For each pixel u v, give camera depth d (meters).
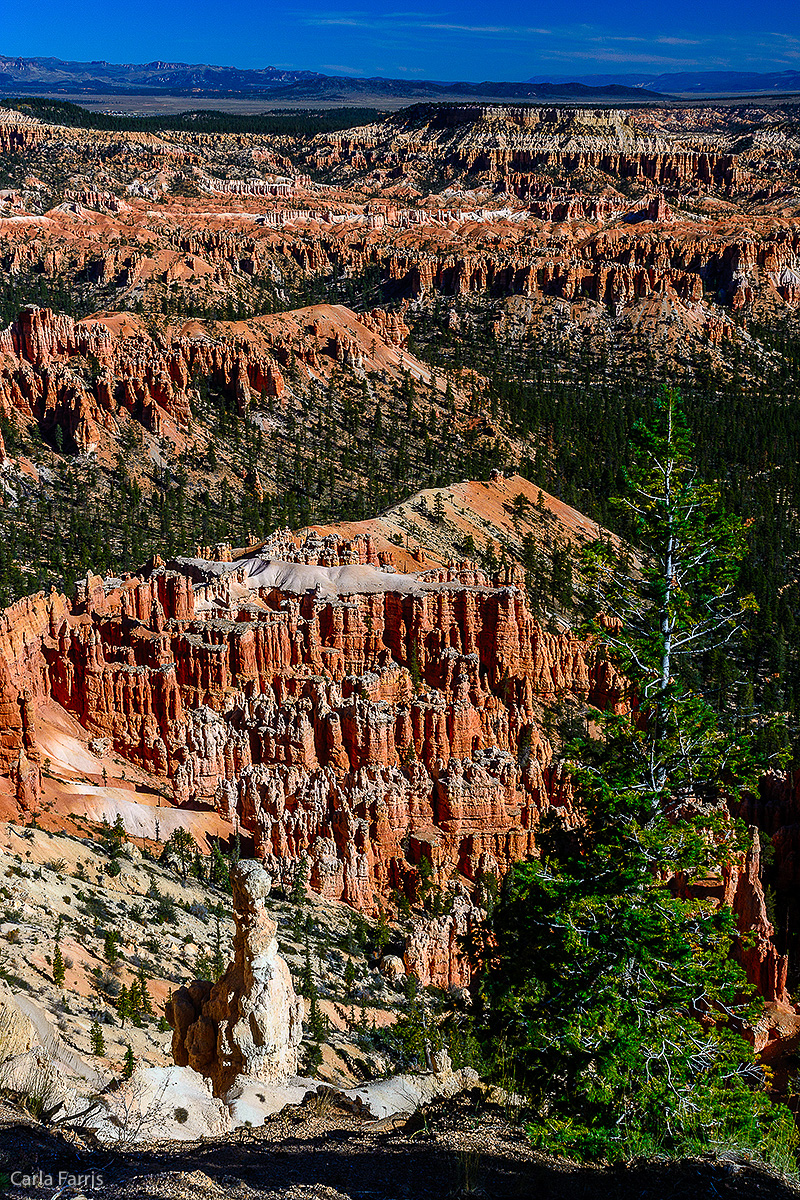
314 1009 50.31
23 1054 24.80
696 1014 52.88
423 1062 34.88
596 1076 35.38
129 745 92.38
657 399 45.25
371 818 89.44
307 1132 24.19
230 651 102.12
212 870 77.50
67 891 59.03
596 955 38.69
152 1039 43.41
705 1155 24.61
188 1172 19.38
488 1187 21.31
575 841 43.56
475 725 103.44
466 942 44.88
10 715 78.50
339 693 104.06
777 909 88.38
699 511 44.28
